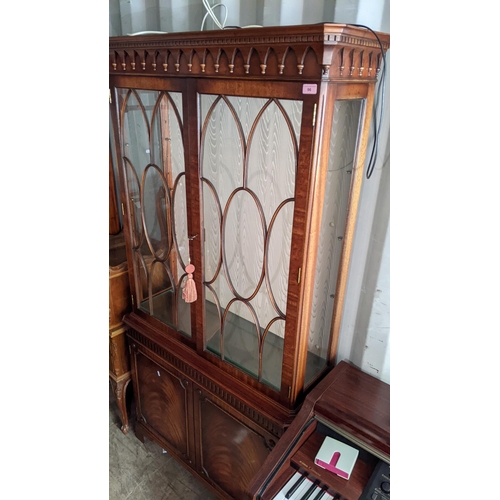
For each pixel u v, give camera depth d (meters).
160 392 1.57
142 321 1.53
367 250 1.15
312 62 0.76
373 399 1.03
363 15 1.02
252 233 1.03
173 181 1.19
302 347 1.03
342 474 0.91
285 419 1.07
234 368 1.21
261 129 0.91
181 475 1.74
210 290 1.21
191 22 1.45
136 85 1.14
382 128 1.03
